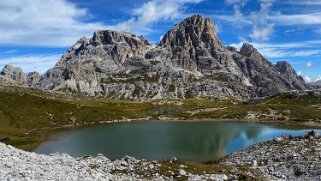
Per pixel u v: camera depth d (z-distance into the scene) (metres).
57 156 39.19
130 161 42.72
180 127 187.88
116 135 153.88
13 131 164.50
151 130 173.38
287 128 180.25
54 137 150.88
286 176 47.34
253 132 162.12
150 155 102.00
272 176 47.72
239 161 60.94
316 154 54.59
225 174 43.19
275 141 66.62
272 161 55.59
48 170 26.41
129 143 128.25
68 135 157.00
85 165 36.47
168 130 172.62
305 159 52.91
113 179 31.53
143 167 40.78
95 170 34.84
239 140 134.50
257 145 68.19
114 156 102.06
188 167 43.62
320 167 47.47
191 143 126.56
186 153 105.06
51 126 194.12
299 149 58.69
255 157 60.34
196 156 99.50
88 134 159.62
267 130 170.62
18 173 23.12
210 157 97.81
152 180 36.75
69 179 24.78
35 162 29.89
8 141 136.50
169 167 41.91
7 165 25.25
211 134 154.75
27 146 125.81
